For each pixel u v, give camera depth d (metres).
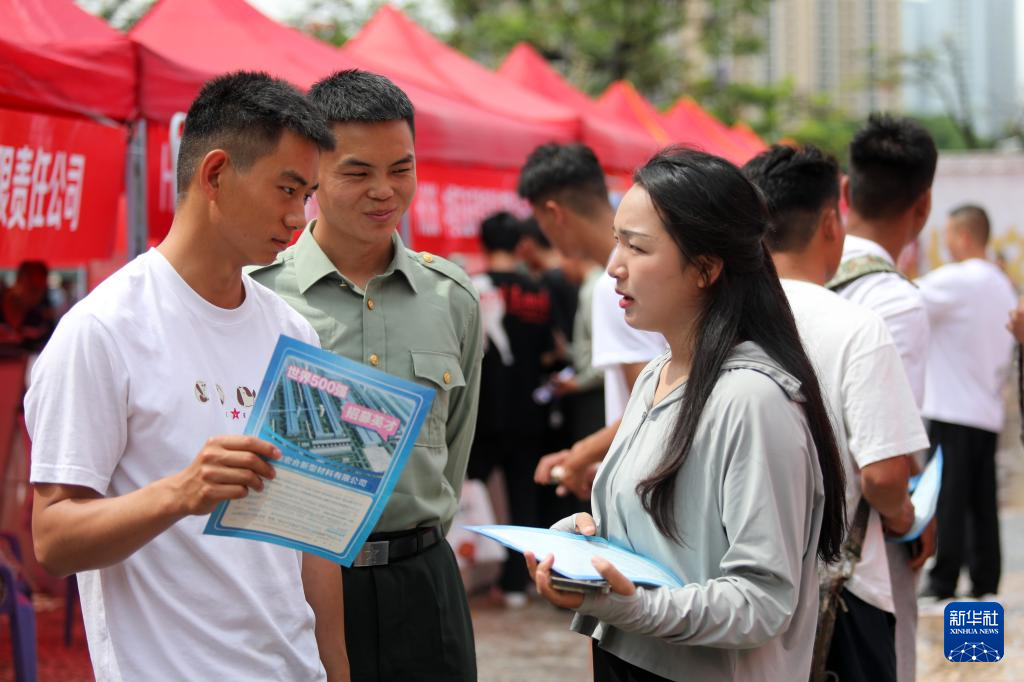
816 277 2.75
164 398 1.82
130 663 1.79
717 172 1.89
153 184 3.99
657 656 1.93
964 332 5.60
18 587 3.70
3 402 5.02
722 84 20.53
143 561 1.81
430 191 6.23
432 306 2.66
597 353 3.21
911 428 2.45
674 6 18.61
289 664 1.93
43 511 1.74
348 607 2.46
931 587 5.70
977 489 5.67
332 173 2.49
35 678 3.60
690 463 1.87
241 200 1.85
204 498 1.61
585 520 2.07
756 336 1.92
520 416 5.77
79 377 1.76
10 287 5.26
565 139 6.06
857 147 3.22
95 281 5.35
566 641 5.26
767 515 1.79
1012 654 4.64
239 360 1.94
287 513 1.70
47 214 3.51
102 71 3.64
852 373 2.46
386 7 6.43
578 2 18.03
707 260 1.90
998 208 11.19
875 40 70.62
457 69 6.52
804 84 69.31
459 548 5.67
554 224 3.67
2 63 3.30
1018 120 27.41
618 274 1.97
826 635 2.42
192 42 4.29
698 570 1.88
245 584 1.87
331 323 2.54
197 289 1.91
